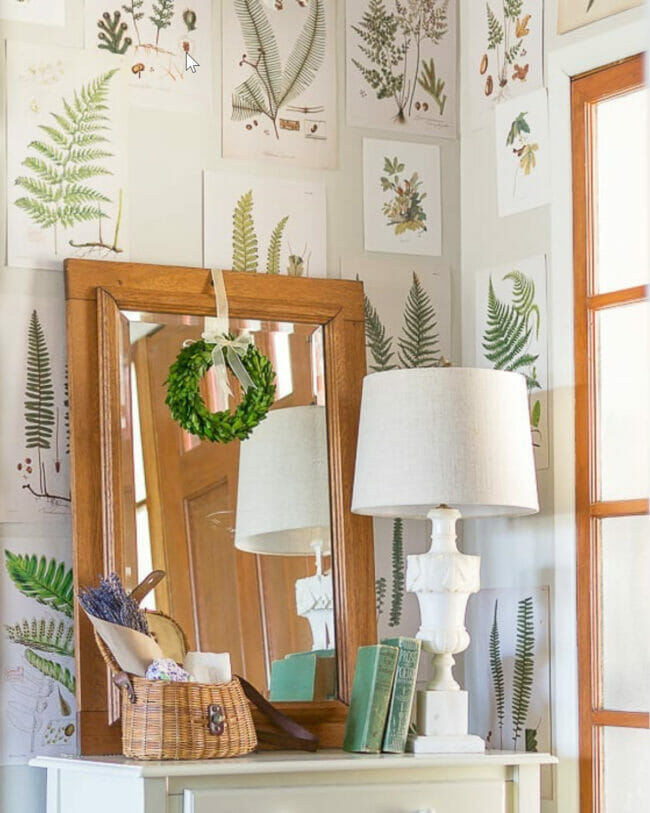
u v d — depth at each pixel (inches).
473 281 132.2
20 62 115.7
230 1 125.6
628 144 117.5
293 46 128.3
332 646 118.4
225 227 123.1
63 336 115.0
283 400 120.6
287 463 119.6
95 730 107.8
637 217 116.0
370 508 117.0
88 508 111.1
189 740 100.3
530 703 120.5
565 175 122.3
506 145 129.0
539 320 123.8
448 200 134.1
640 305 115.0
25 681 110.2
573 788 115.0
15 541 111.4
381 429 109.8
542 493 121.4
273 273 124.7
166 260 120.2
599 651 115.6
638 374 114.6
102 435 111.8
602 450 117.4
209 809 96.3
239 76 125.3
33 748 109.8
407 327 130.6
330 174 128.6
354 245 129.1
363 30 131.7
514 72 128.6
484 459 107.2
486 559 127.3
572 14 122.6
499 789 106.4
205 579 114.0
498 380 109.7
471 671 127.6
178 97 122.3
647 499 112.3
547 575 120.0
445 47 135.6
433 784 104.0
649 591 111.7
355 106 130.6
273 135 126.4
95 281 114.8
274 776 99.3
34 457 112.9
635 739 111.4
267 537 117.3
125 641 101.8
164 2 122.5
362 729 107.8
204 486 115.5
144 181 120.0
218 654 106.9
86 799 101.6
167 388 115.3
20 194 114.7
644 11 115.3
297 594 117.6
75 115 117.6
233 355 115.8
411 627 127.0
